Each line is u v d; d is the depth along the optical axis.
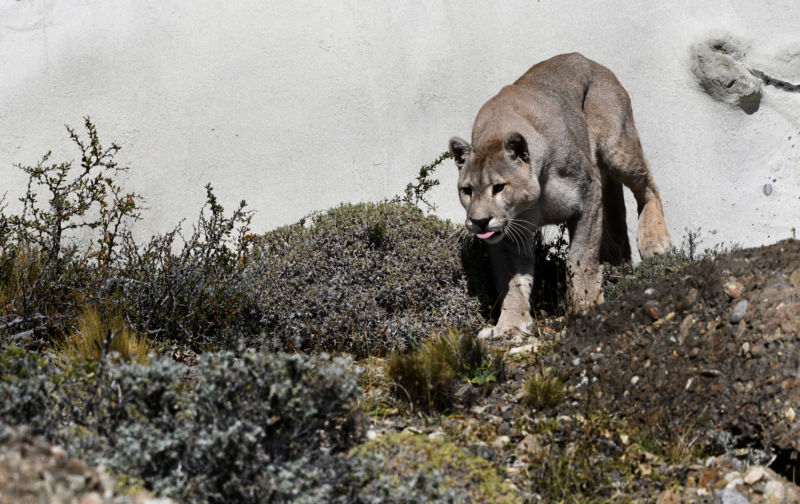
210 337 11.12
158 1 30.33
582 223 12.37
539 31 30.45
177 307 11.24
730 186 28.77
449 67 29.95
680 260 12.78
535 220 12.20
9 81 28.83
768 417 7.98
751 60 30.19
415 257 11.98
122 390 7.38
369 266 11.87
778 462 7.98
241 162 28.61
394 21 30.62
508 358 10.43
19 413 6.91
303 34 30.38
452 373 9.52
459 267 12.16
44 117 28.50
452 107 29.66
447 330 11.34
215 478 6.55
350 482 6.86
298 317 11.35
